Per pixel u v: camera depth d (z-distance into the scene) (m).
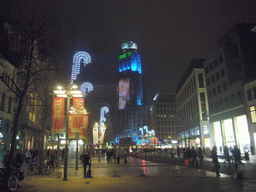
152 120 158.88
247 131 37.56
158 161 36.09
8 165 11.45
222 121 45.91
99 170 22.22
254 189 10.62
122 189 11.34
